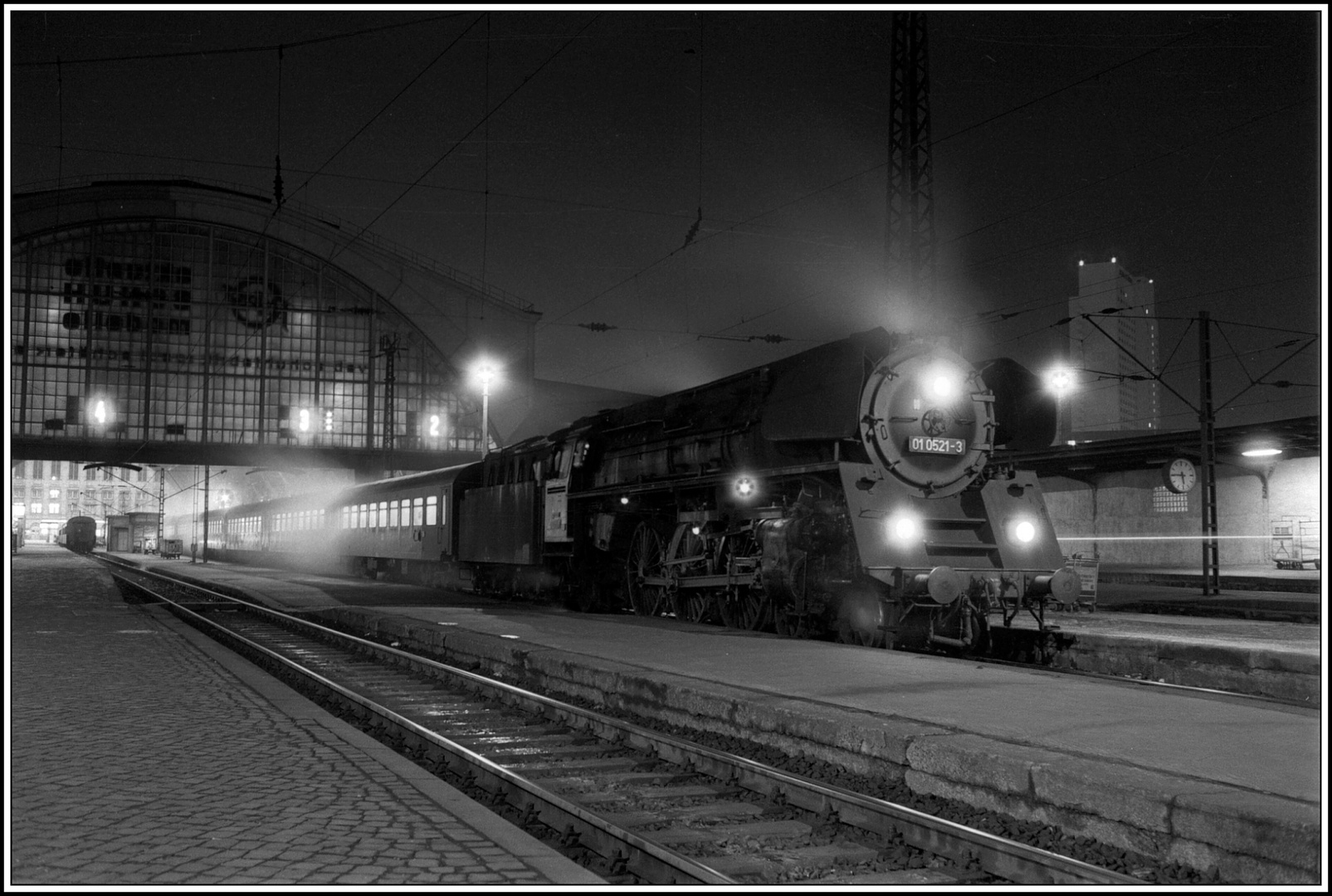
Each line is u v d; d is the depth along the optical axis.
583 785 7.11
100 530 144.50
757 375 15.47
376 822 5.50
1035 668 10.38
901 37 21.22
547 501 21.83
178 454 61.97
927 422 13.70
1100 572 34.69
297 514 47.62
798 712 7.40
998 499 13.97
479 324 70.12
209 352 64.94
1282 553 33.34
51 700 9.71
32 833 5.27
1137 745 6.20
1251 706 8.09
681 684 8.90
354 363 68.00
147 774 6.63
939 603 12.27
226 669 12.23
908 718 7.14
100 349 62.84
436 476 30.03
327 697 11.30
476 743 8.56
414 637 15.82
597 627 15.39
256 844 5.09
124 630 17.30
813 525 13.73
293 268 67.25
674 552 17.38
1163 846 4.88
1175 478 27.28
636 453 18.83
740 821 6.17
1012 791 5.68
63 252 62.59
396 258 68.12
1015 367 15.23
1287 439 30.28
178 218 64.06
